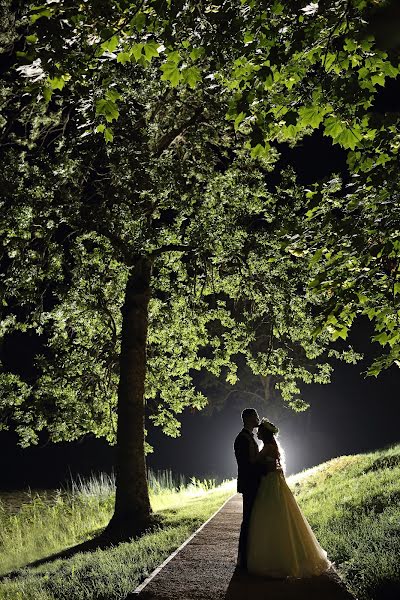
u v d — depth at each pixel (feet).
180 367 72.28
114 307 70.69
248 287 64.85
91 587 32.48
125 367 62.18
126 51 21.25
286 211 58.29
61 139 53.06
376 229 21.33
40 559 52.08
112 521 59.06
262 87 20.98
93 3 20.18
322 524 39.06
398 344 24.00
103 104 21.22
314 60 21.29
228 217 59.72
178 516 57.06
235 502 59.06
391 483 46.62
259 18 20.58
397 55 19.04
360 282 22.30
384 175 20.52
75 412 66.90
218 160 65.00
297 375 70.28
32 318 62.64
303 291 65.10
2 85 52.65
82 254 60.85
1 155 54.03
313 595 24.32
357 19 19.24
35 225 52.54
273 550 27.58
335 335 24.13
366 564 27.14
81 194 53.31
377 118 20.02
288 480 73.82
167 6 20.07
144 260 61.05
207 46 21.43
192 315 69.10
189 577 28.32
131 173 48.44
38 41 19.95
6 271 56.54
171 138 62.54
